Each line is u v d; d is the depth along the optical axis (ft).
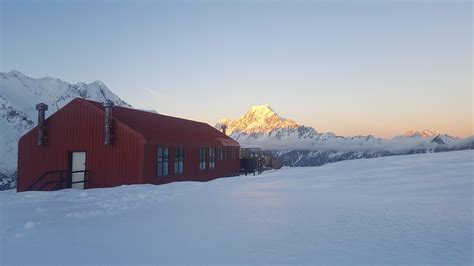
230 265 17.81
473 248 19.39
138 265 18.19
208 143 113.09
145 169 78.95
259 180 70.79
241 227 26.04
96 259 19.34
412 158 120.26
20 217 32.83
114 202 43.27
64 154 82.99
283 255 19.13
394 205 32.91
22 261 19.27
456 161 90.12
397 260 17.83
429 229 23.48
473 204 31.91
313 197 41.34
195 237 23.48
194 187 61.62
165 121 108.68
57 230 26.68
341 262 17.78
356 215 28.96
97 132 81.25
